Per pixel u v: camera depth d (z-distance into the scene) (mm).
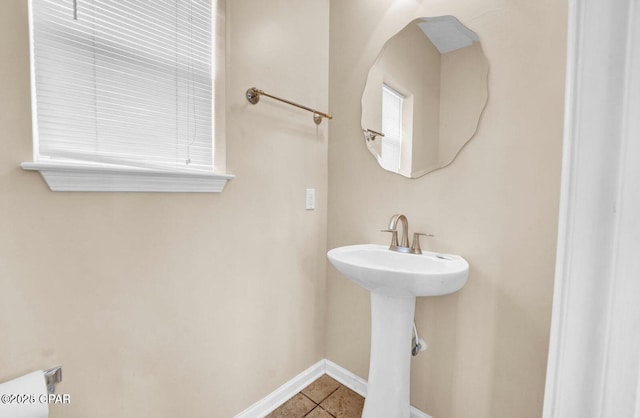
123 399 1015
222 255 1260
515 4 1080
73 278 898
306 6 1553
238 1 1254
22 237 812
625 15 278
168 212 1088
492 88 1142
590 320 310
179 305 1137
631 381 285
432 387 1347
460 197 1236
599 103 295
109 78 974
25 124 805
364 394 1597
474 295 1214
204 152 1229
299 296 1608
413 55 1354
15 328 813
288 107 1485
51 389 877
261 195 1391
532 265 1076
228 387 1318
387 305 1211
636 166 275
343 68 1628
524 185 1083
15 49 784
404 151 1395
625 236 285
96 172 895
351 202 1617
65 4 886
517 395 1128
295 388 1609
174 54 1121
